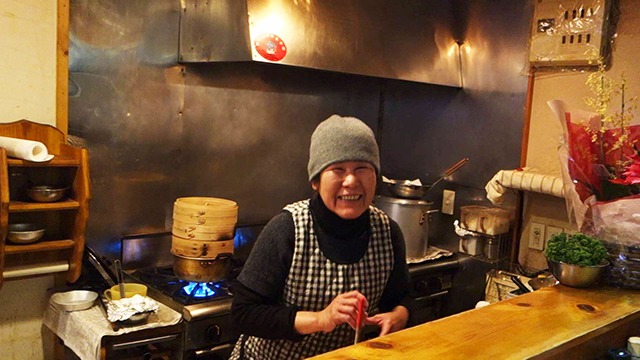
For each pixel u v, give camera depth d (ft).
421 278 8.58
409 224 8.71
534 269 8.20
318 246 4.77
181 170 8.10
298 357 4.98
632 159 5.24
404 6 8.50
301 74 9.22
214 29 7.30
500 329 3.91
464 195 9.17
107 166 7.39
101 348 5.73
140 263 7.80
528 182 7.66
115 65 7.29
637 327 4.83
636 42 7.01
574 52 7.50
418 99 9.86
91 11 7.02
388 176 10.44
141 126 7.63
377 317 4.86
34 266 6.33
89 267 7.01
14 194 6.46
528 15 8.15
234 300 4.83
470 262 8.82
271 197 9.19
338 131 4.53
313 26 7.41
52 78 6.72
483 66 8.82
